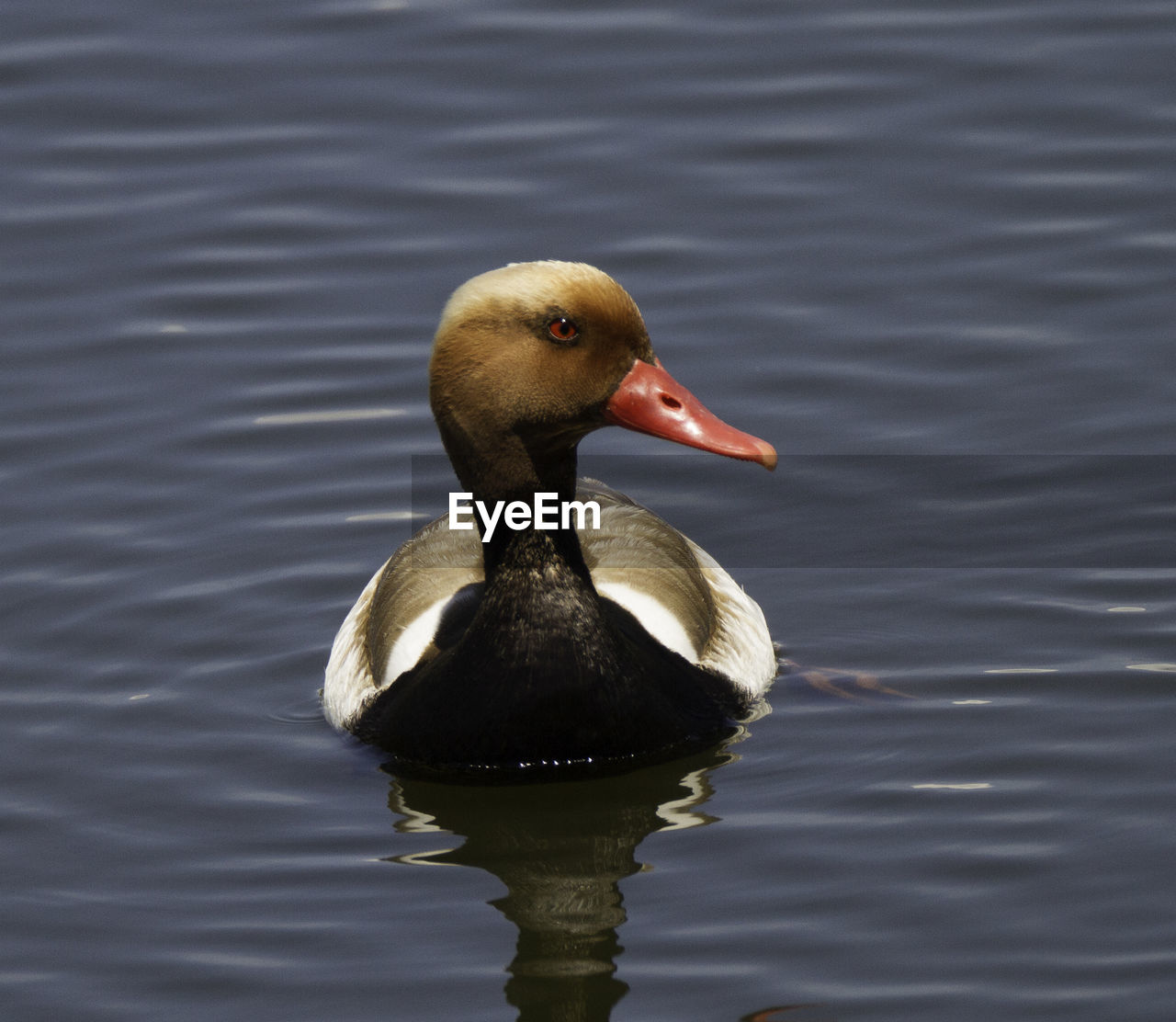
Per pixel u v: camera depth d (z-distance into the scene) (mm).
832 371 16344
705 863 10898
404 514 15211
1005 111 18938
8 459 15703
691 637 12898
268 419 16172
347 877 10969
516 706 11789
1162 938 9883
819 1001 9539
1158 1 20297
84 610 14164
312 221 18172
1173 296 16844
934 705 12719
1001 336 16578
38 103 19672
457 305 11422
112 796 11984
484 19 20672
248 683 13477
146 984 9945
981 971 9703
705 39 20172
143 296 17484
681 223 17906
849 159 18531
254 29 20688
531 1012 9562
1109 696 12609
